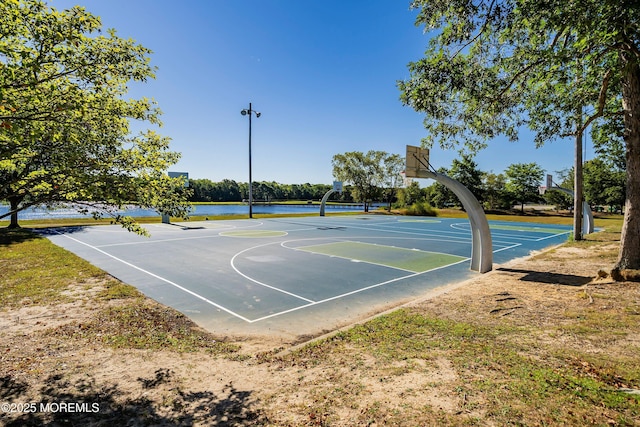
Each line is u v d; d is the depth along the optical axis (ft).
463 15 18.89
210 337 19.02
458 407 10.71
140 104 15.49
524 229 86.22
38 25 10.91
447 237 67.67
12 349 16.30
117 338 17.97
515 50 22.48
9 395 12.19
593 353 14.49
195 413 11.12
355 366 14.17
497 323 19.06
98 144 14.02
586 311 20.24
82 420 10.78
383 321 19.97
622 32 15.60
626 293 23.25
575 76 24.27
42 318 20.90
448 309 22.08
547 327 18.02
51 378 13.50
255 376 13.82
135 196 14.32
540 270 34.04
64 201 14.60
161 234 70.03
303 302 25.90
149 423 10.62
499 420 9.97
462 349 15.39
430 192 222.48
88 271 33.99
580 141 54.24
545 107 27.99
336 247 53.62
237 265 39.34
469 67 22.72
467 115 26.53
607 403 10.53
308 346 16.79
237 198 344.08
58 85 13.10
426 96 22.13
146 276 33.94
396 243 58.59
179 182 16.17
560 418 9.91
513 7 17.69
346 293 28.32
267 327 20.86
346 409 10.94
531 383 11.94
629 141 26.23
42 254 43.34
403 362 14.30
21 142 12.11
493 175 194.39
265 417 10.77
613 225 92.27
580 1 14.96
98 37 12.62
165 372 14.20
